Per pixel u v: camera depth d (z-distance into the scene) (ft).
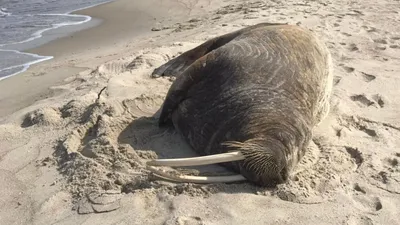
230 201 15.40
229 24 39.04
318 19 38.96
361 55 30.25
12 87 28.55
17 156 18.89
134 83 24.98
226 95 17.75
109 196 15.83
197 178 16.22
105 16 50.44
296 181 16.47
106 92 23.85
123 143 19.15
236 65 18.35
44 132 20.75
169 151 18.54
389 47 31.83
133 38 40.60
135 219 14.74
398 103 23.08
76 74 29.45
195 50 25.11
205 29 38.86
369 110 22.36
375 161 17.78
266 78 17.93
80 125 20.88
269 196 15.74
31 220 15.05
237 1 53.57
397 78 26.07
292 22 38.19
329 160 17.84
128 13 51.42
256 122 16.46
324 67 20.10
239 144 15.98
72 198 15.99
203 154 17.92
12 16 51.11
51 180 17.12
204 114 17.92
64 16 50.96
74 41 40.73
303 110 17.57
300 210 15.08
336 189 16.16
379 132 19.99
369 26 36.76
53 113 22.13
